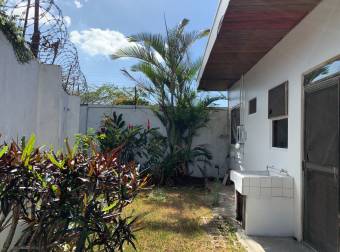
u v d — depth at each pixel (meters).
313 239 4.48
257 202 5.09
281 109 5.71
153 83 10.62
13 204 2.51
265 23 5.01
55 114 5.83
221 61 7.37
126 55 10.57
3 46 3.76
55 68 5.84
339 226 3.80
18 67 4.39
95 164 2.56
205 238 4.87
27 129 4.93
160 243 4.59
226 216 6.15
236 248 4.48
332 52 3.99
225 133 11.48
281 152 5.75
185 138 10.81
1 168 2.36
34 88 5.34
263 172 6.28
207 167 11.38
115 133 10.00
